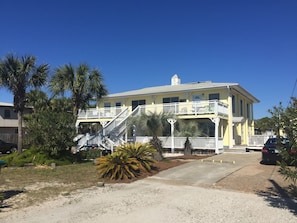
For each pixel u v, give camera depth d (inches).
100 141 869.8
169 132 935.7
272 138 627.2
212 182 421.7
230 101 1053.2
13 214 263.6
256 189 371.2
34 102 999.6
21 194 347.9
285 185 390.9
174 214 261.3
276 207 284.4
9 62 746.2
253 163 613.3
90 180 447.2
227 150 956.6
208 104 936.3
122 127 911.0
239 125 1204.5
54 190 372.2
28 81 770.2
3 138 1346.0
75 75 765.3
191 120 993.5
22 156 660.7
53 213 266.1
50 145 652.1
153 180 443.5
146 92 1218.0
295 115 237.3
